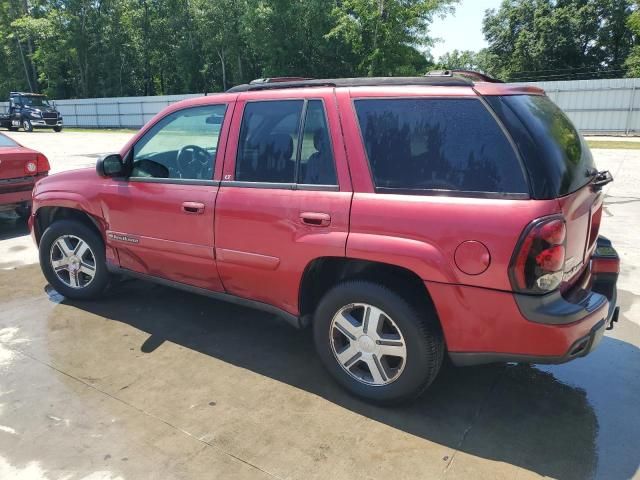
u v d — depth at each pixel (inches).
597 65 1941.4
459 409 119.3
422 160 107.7
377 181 112.2
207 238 139.3
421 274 105.0
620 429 111.7
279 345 152.1
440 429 112.0
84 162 578.2
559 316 96.6
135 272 163.8
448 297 103.6
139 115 1593.3
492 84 108.7
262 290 133.9
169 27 1915.6
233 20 1640.0
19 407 120.5
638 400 122.6
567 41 1893.5
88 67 1963.6
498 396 124.5
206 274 144.3
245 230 130.9
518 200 97.1
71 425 113.9
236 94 139.1
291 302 128.4
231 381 132.1
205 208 137.8
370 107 115.3
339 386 128.5
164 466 101.3
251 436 110.1
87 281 180.4
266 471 99.7
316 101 122.6
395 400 116.4
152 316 171.8
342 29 1173.1
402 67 1128.2
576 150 113.9
